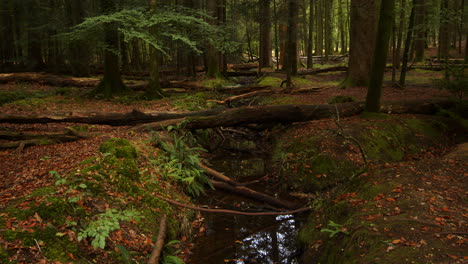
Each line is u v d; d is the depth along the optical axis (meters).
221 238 5.32
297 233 5.39
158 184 6.15
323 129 8.87
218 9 22.83
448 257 3.29
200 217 6.02
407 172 5.69
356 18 17.16
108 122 9.82
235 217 6.05
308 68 25.88
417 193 4.85
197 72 27.12
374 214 4.48
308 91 15.56
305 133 9.06
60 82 19.11
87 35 12.85
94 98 14.72
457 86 10.59
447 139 9.21
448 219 4.09
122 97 14.31
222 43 14.09
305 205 6.43
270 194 7.16
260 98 15.07
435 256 3.33
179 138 8.39
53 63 24.62
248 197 6.93
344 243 4.19
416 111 10.63
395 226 4.04
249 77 27.30
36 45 24.28
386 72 23.16
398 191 4.98
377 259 3.47
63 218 4.00
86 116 9.76
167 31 12.26
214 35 13.80
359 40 17.16
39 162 6.04
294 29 16.28
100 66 26.14
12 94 14.00
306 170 7.52
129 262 3.84
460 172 5.63
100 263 3.70
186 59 26.06
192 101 13.70
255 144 10.84
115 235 4.19
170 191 6.25
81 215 4.19
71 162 5.85
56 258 3.45
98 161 5.65
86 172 5.11
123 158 6.01
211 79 21.48
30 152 6.80
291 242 5.16
